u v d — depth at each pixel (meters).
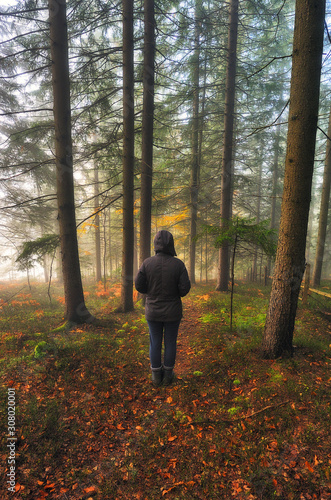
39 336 5.60
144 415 3.13
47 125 7.27
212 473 2.32
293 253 3.85
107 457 2.54
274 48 12.75
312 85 3.50
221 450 2.53
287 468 2.28
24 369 4.00
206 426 2.89
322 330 5.60
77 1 7.24
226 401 3.29
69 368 4.08
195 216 13.35
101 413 3.10
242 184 12.20
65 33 6.05
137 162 9.24
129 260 7.90
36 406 3.07
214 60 11.73
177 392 3.51
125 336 5.76
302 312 6.98
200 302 8.78
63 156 6.22
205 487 2.20
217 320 6.44
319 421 2.75
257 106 13.96
